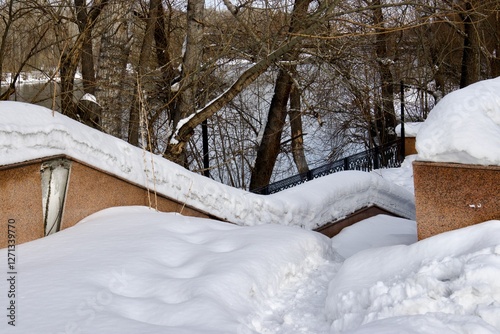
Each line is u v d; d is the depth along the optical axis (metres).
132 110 12.88
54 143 6.22
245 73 10.64
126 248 5.39
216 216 8.32
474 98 4.95
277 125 15.80
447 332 3.42
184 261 5.34
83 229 6.20
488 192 4.68
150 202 7.56
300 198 9.49
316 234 6.73
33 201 6.01
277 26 12.17
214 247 5.78
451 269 4.08
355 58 13.58
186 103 11.69
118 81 12.38
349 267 4.95
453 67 24.36
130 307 4.11
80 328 3.55
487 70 22.45
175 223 6.42
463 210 4.81
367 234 9.38
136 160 7.34
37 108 6.32
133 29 14.91
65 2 10.92
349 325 4.14
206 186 8.23
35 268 4.74
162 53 15.84
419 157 4.99
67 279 4.43
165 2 15.70
